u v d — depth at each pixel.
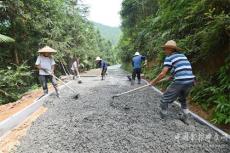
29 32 17.62
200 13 8.98
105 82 15.36
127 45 32.56
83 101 8.64
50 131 5.61
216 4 7.90
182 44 9.60
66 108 7.72
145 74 18.58
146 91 10.95
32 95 11.02
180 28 10.22
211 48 8.02
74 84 14.25
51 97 9.68
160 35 14.10
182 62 6.02
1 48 15.79
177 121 6.24
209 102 7.15
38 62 9.63
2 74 13.84
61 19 22.44
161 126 5.86
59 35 20.48
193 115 6.67
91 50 38.41
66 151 4.57
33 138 5.26
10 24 15.92
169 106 7.77
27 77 16.14
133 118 6.46
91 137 5.18
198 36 8.79
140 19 28.22
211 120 6.29
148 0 25.20
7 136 5.53
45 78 9.80
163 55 13.05
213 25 7.52
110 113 6.91
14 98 13.15
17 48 16.50
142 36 22.56
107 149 4.64
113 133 5.39
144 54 21.67
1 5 13.70
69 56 25.50
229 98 6.62
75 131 5.54
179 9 10.58
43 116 6.94
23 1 15.90
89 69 40.47
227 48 7.68
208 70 8.55
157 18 14.29
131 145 4.80
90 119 6.37
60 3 21.55
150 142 4.94
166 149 4.64
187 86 6.03
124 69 37.38
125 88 12.03
